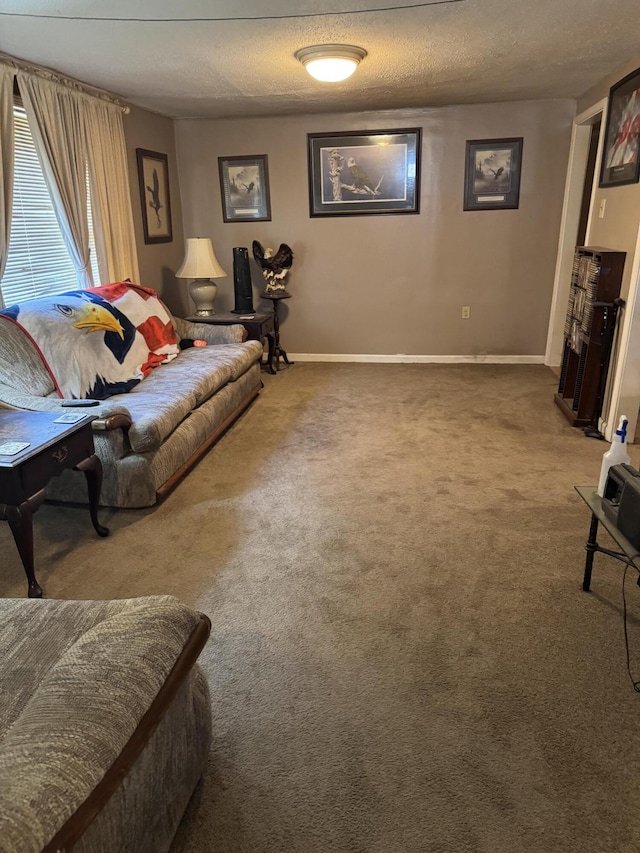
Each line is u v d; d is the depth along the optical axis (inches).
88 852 35.8
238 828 51.9
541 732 61.2
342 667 70.6
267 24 103.8
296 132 199.3
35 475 80.7
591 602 81.7
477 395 177.6
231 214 211.6
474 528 101.5
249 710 64.6
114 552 96.2
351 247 209.8
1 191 116.6
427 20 103.8
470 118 190.9
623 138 137.4
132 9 95.3
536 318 209.2
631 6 99.3
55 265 144.4
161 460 110.7
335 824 52.1
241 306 202.2
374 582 86.8
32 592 83.7
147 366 143.3
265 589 85.7
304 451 137.2
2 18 98.7
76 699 38.3
